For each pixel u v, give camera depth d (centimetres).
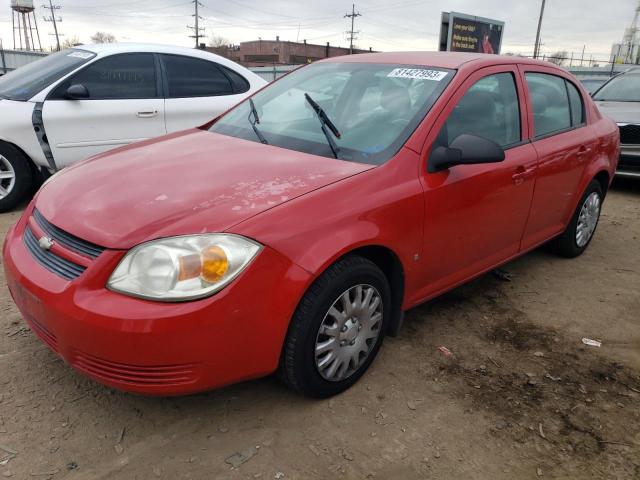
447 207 281
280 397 257
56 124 499
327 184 238
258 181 240
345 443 230
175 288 197
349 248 230
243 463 217
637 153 691
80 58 531
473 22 2728
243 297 204
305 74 365
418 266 278
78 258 210
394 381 275
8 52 1898
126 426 233
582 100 430
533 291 395
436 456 227
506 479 218
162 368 200
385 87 311
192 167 260
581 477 222
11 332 296
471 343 317
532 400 268
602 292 400
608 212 627
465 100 303
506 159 323
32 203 268
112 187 243
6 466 207
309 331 228
